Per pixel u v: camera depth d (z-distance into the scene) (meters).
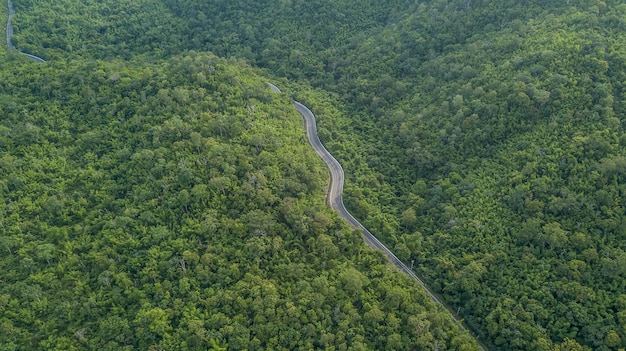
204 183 121.44
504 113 140.00
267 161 129.38
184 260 108.12
